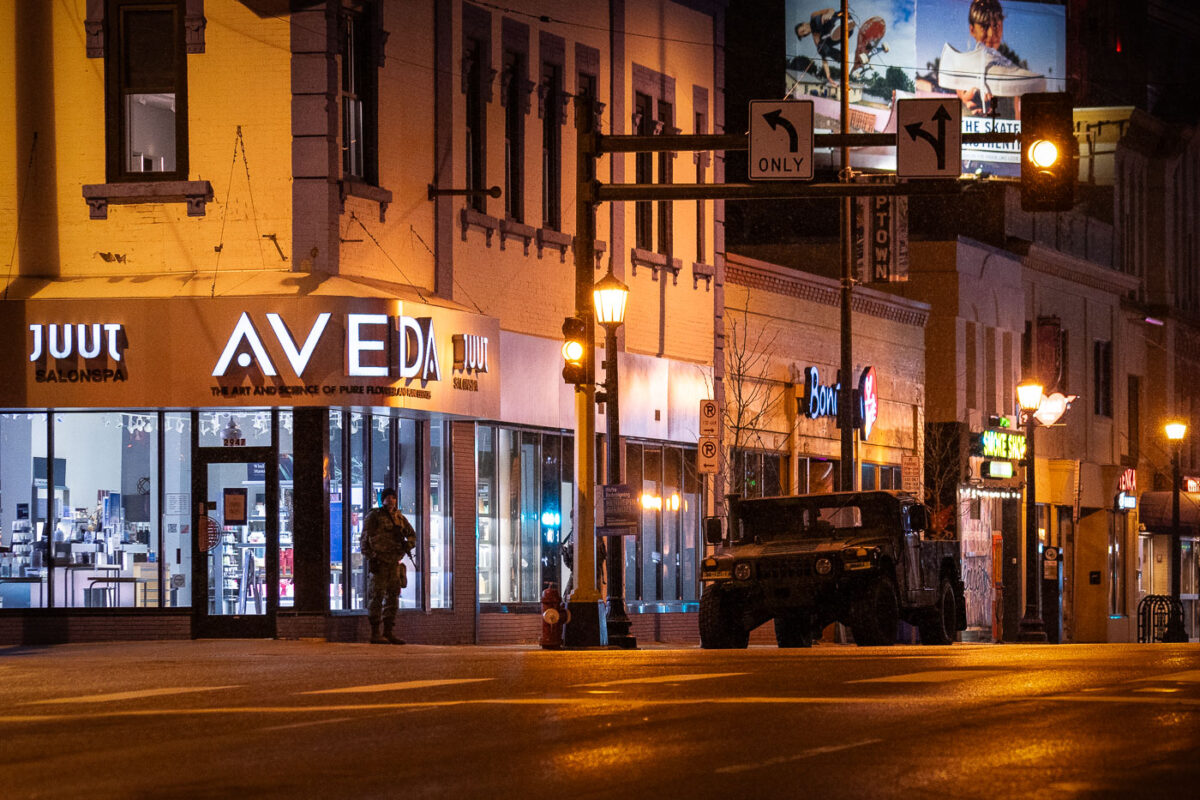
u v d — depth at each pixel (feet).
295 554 106.73
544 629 99.14
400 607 113.80
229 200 107.24
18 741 42.86
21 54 109.40
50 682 62.80
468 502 119.03
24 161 109.19
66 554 108.78
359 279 108.78
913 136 92.02
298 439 106.83
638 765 36.09
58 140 109.09
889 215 173.68
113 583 108.47
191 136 107.86
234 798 32.99
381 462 113.19
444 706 48.70
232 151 107.45
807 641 107.14
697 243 145.59
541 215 127.13
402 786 33.91
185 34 107.86
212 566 107.86
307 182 106.63
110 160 108.78
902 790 32.45
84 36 108.99
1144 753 37.14
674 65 142.20
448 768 36.17
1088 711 45.11
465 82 119.44
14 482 109.09
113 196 107.76
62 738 43.32
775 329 156.87
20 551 109.09
